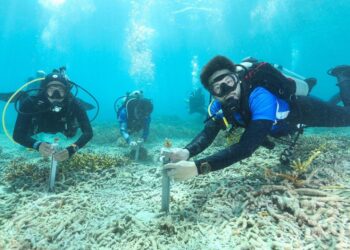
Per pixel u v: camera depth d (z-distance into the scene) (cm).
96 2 3653
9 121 2162
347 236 246
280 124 357
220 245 254
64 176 450
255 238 257
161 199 335
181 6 3259
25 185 422
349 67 532
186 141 946
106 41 5375
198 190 370
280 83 303
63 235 287
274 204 309
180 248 255
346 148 565
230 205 318
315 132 1014
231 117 307
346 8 3284
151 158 649
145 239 270
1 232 298
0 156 702
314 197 301
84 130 464
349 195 306
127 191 400
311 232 256
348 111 450
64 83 417
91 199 370
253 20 3591
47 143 415
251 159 482
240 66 297
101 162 513
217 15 3431
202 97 1558
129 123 720
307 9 3278
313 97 411
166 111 3772
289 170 399
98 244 271
